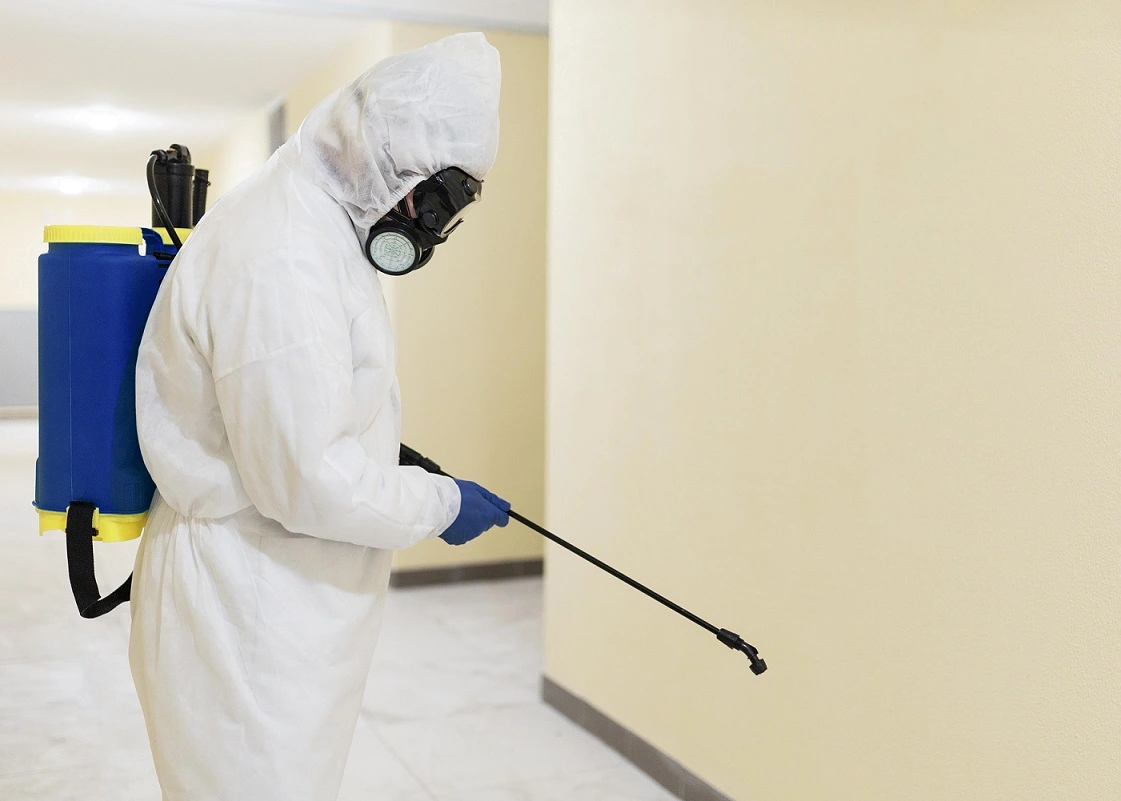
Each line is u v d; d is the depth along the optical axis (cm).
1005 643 162
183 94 396
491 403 440
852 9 188
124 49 383
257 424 127
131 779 249
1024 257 157
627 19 257
